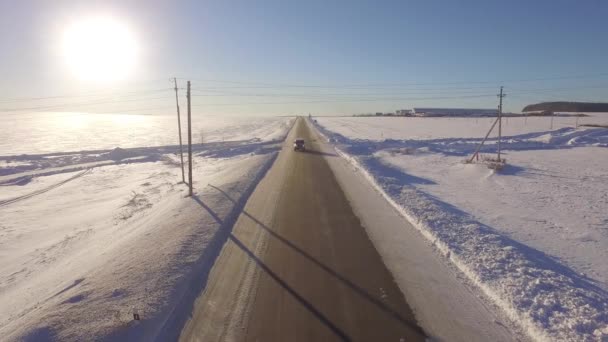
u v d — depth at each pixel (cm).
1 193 2728
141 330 706
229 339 680
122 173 3394
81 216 2017
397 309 767
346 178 2317
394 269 961
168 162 3934
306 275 933
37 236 1725
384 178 2169
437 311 761
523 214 1521
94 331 697
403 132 6888
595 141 4591
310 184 2131
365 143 4788
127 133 8862
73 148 5662
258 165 2920
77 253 1348
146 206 1981
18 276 1237
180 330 718
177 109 2478
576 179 2352
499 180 2316
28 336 690
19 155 4581
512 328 704
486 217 1470
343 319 733
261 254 1077
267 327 713
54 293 929
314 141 5156
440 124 9175
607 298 803
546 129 6631
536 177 2419
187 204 1683
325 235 1233
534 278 869
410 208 1490
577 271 970
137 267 982
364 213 1498
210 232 1252
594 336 652
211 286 889
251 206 1647
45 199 2502
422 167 2858
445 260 1016
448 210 1511
